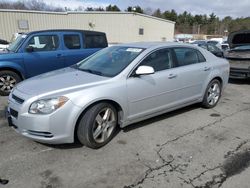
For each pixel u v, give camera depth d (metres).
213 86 5.36
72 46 7.24
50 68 6.84
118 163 3.17
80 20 26.14
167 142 3.75
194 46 4.99
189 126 4.38
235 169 3.08
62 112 3.14
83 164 3.14
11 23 22.03
